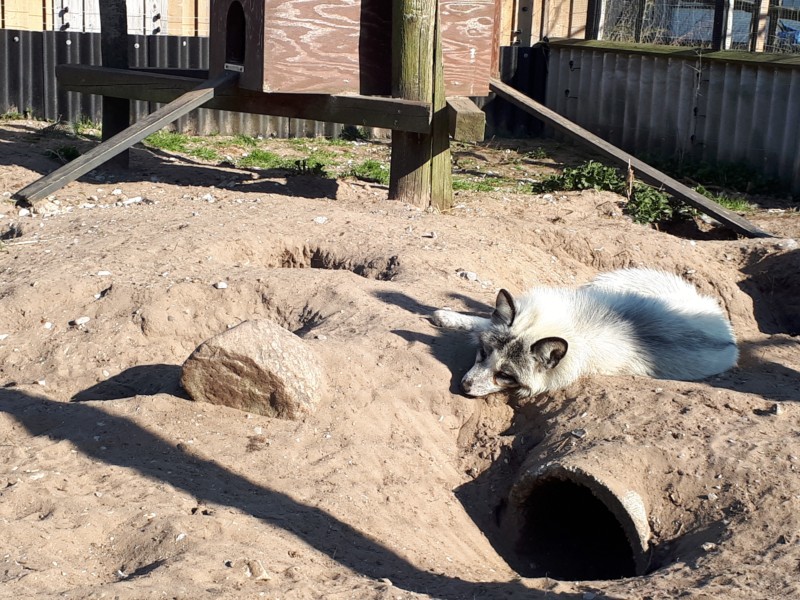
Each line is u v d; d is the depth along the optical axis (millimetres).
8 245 2627
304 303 2244
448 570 1463
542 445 1758
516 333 1901
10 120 4738
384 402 1836
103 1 3766
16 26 5078
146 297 2209
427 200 3375
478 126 3174
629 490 1561
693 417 1755
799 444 1651
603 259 2934
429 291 2332
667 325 2057
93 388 1947
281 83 3064
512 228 3002
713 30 4750
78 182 3537
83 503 1419
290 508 1491
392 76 3250
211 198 3309
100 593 1185
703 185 4523
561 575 1628
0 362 2039
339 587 1272
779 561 1345
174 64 5031
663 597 1265
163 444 1638
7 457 1562
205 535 1365
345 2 3125
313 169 4020
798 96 4289
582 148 5391
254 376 1745
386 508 1582
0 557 1278
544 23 6023
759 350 2383
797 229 3611
